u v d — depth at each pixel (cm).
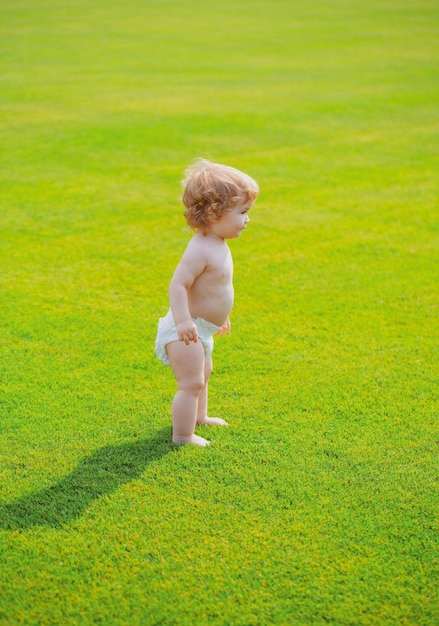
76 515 317
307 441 376
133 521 313
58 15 2586
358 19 2575
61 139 1057
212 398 420
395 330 516
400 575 285
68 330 505
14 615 265
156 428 387
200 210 350
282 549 298
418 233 721
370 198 830
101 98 1336
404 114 1256
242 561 291
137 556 293
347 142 1080
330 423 395
